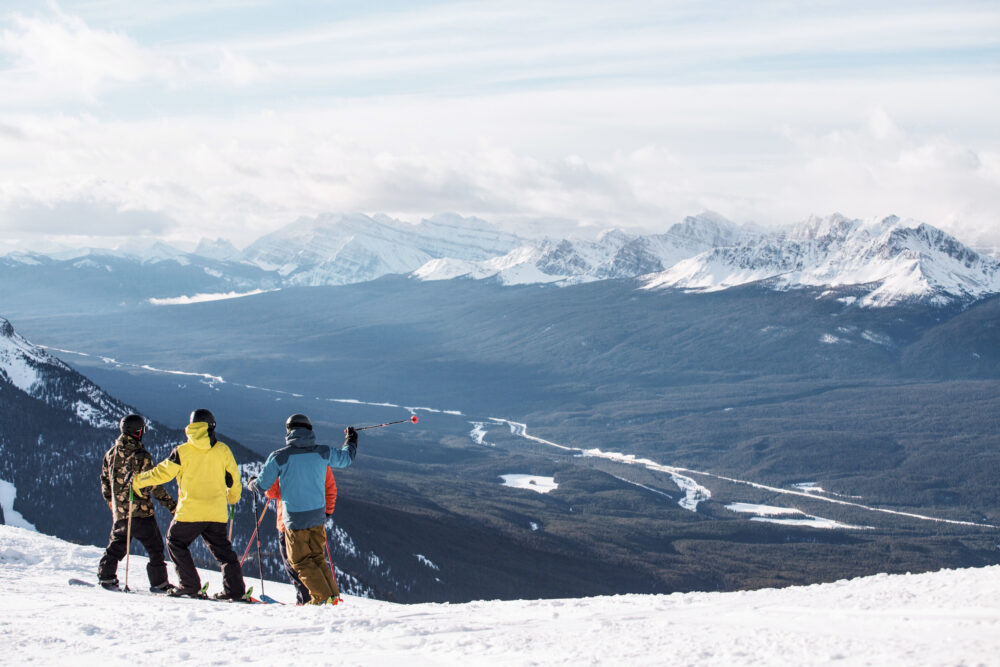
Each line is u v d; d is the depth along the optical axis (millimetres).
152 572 16031
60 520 128500
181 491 15078
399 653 8977
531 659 8258
